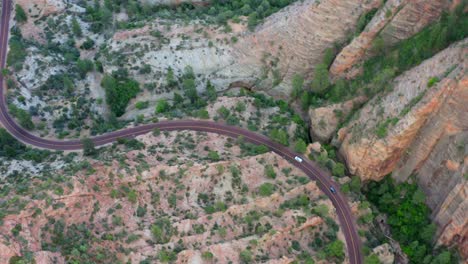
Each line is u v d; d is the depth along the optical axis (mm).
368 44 133500
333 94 140000
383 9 129625
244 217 122188
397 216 127875
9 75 149375
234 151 135125
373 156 125625
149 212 122562
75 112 147250
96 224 117625
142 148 134000
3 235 107125
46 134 141250
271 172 128625
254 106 146750
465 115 112688
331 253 118188
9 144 137875
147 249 115125
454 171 117250
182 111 146000
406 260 123375
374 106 127938
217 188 127250
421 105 115438
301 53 148000
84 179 120625
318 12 142375
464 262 117312
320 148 135375
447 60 115000
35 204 113562
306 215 122625
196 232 119125
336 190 130000
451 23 116125
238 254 116062
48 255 108250
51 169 126375
